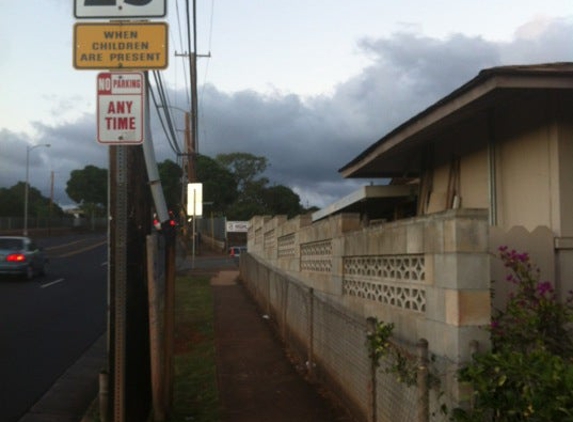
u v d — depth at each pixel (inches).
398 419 225.3
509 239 249.1
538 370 153.6
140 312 280.8
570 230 266.2
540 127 281.6
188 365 411.2
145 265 282.5
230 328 556.4
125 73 231.0
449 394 187.3
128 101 231.1
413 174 519.2
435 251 203.3
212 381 365.1
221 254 2292.1
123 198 246.7
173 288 299.9
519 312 194.5
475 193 353.1
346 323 294.8
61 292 879.1
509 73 252.4
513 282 216.5
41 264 1120.2
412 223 225.5
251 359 424.8
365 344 243.8
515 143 303.6
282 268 594.6
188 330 549.3
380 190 528.4
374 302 283.3
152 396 290.7
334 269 358.0
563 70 251.0
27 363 441.1
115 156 275.3
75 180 5270.7
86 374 413.4
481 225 189.0
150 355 291.0
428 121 333.1
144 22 233.6
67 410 335.6
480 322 186.2
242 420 290.2
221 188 3486.7
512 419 158.7
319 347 356.5
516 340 187.6
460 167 378.0
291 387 348.5
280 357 429.1
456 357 185.2
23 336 539.8
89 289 928.3
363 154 472.4
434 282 204.2
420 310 222.8
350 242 321.1
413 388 208.7
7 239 1088.8
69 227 4010.8
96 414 310.5
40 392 368.2
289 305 464.8
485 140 338.0
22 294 844.0
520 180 299.3
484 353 179.2
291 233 530.3
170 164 3225.9
